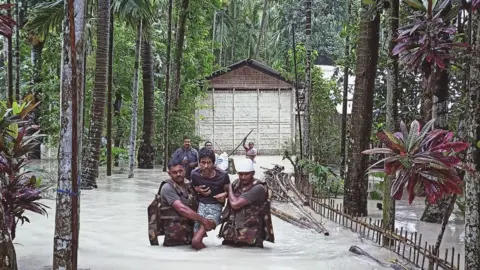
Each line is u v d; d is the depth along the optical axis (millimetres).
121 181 11727
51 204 7668
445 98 6918
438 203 7219
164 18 21141
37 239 5664
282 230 6656
